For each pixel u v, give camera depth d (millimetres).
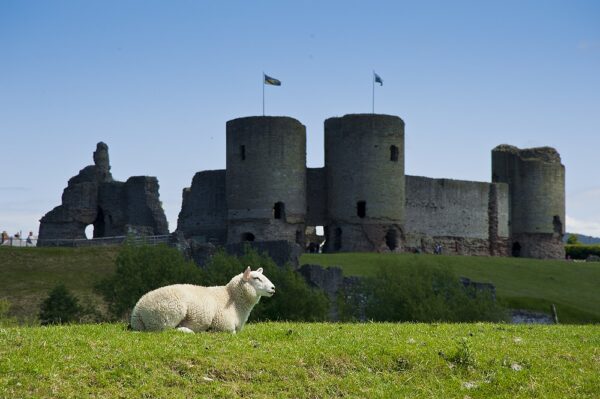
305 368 20297
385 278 56938
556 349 23922
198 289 23172
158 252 56219
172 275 54344
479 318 53281
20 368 18141
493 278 75125
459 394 20266
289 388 19344
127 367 18828
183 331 21891
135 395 17969
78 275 64438
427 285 55125
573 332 27969
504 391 20656
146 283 53656
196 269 55969
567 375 21828
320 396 19359
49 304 51219
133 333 21562
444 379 20953
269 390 19125
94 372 18500
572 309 64312
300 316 51281
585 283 76312
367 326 27109
